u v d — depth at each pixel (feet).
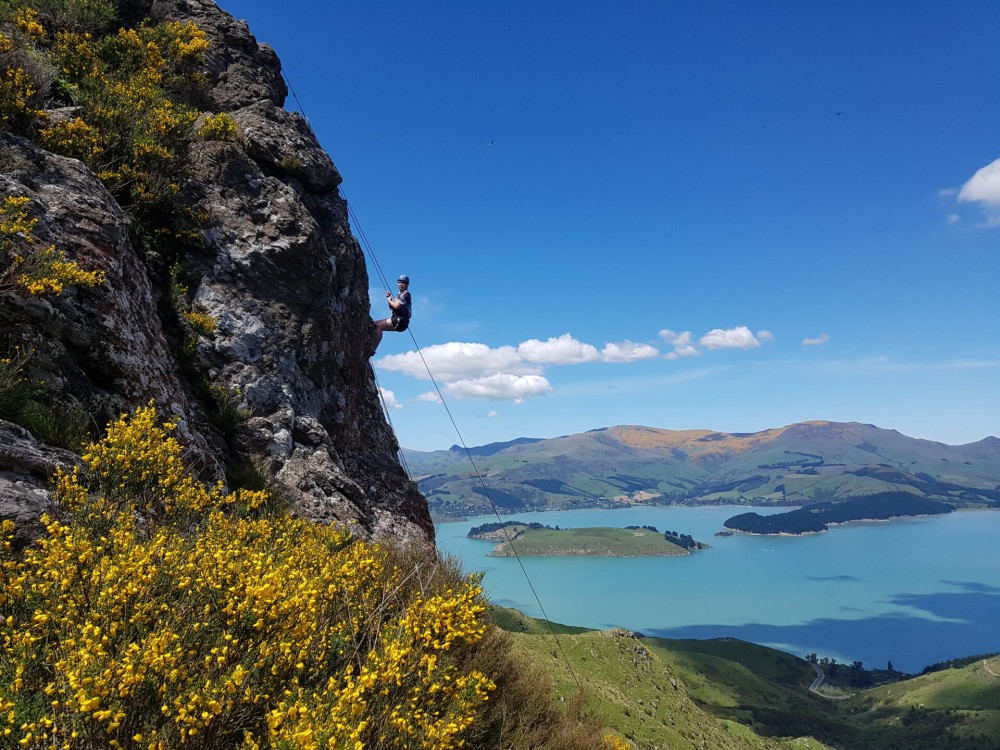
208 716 9.20
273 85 57.57
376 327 55.98
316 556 18.08
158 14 53.42
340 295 49.65
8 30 37.63
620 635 259.80
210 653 10.59
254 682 10.71
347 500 37.99
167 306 36.47
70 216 26.55
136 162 36.91
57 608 10.87
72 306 23.94
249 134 47.19
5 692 8.77
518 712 19.57
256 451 35.09
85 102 37.70
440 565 24.41
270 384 39.01
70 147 33.09
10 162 26.30
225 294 39.55
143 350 27.43
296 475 35.81
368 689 11.32
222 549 14.01
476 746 16.35
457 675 14.21
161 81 45.57
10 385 18.80
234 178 43.75
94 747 8.64
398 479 49.57
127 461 17.29
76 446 19.92
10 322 21.04
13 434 17.52
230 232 41.50
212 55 53.31
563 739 19.53
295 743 8.98
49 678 9.77
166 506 17.61
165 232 37.63
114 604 10.89
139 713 9.31
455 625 14.26
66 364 22.63
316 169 51.31
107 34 48.06
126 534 13.34
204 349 36.94
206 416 33.32
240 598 11.60
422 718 12.11
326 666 12.85
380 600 16.98
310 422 40.91
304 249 44.14
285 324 42.06
